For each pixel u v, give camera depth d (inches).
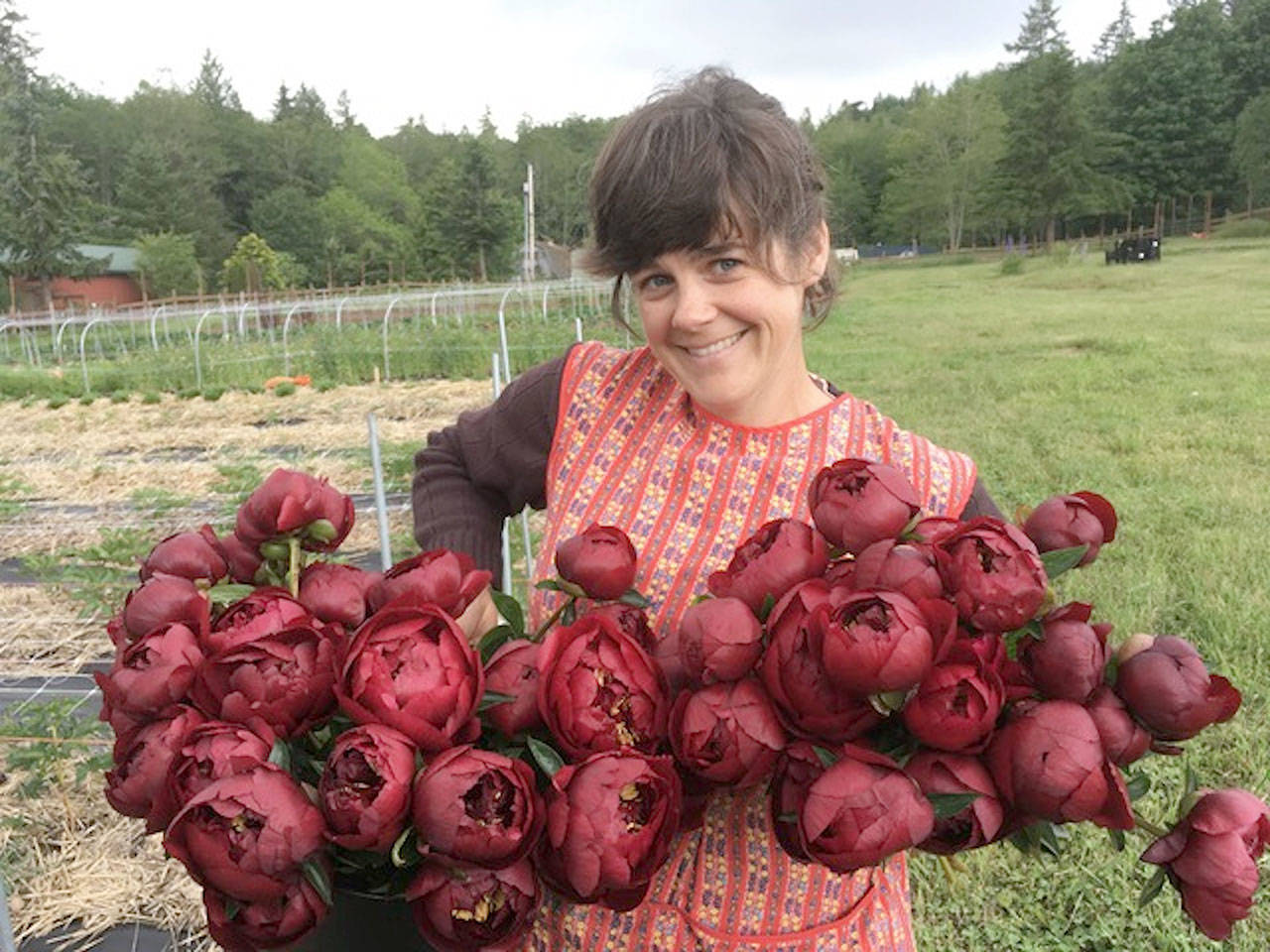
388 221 3024.1
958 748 34.2
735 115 44.9
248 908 34.4
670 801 36.6
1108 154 2400.3
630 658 39.1
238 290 2326.5
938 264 2028.8
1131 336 553.6
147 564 43.3
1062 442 313.3
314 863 34.5
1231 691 34.5
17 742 154.2
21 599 222.4
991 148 2516.0
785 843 37.3
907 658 32.6
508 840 34.4
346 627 40.7
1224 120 2448.3
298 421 465.7
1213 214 2450.8
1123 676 35.7
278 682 35.7
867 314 816.3
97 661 190.9
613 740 37.8
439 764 34.4
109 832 135.7
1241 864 34.5
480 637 46.1
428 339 681.0
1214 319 628.7
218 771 33.8
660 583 52.1
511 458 59.9
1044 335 597.9
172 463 362.3
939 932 110.6
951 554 35.9
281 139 3191.4
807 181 46.7
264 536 42.8
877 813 33.3
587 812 35.3
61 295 2177.7
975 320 725.3
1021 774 33.9
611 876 35.3
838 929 49.6
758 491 52.1
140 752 35.9
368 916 40.3
